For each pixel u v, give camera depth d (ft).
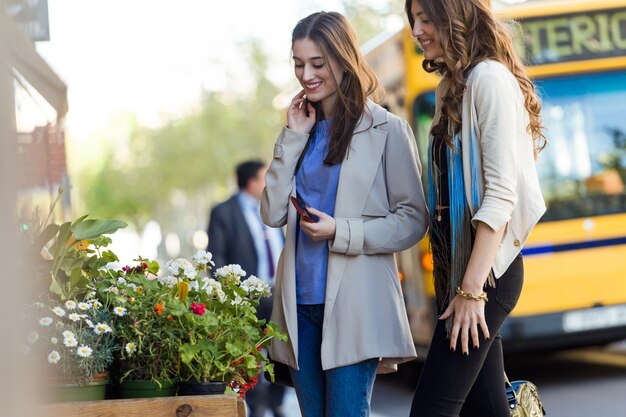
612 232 37.35
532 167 15.34
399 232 16.88
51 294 15.65
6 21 9.86
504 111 14.83
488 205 14.67
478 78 14.99
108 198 222.07
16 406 9.32
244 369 16.58
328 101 17.44
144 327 15.78
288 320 17.04
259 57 170.50
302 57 17.11
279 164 17.48
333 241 16.81
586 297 36.68
